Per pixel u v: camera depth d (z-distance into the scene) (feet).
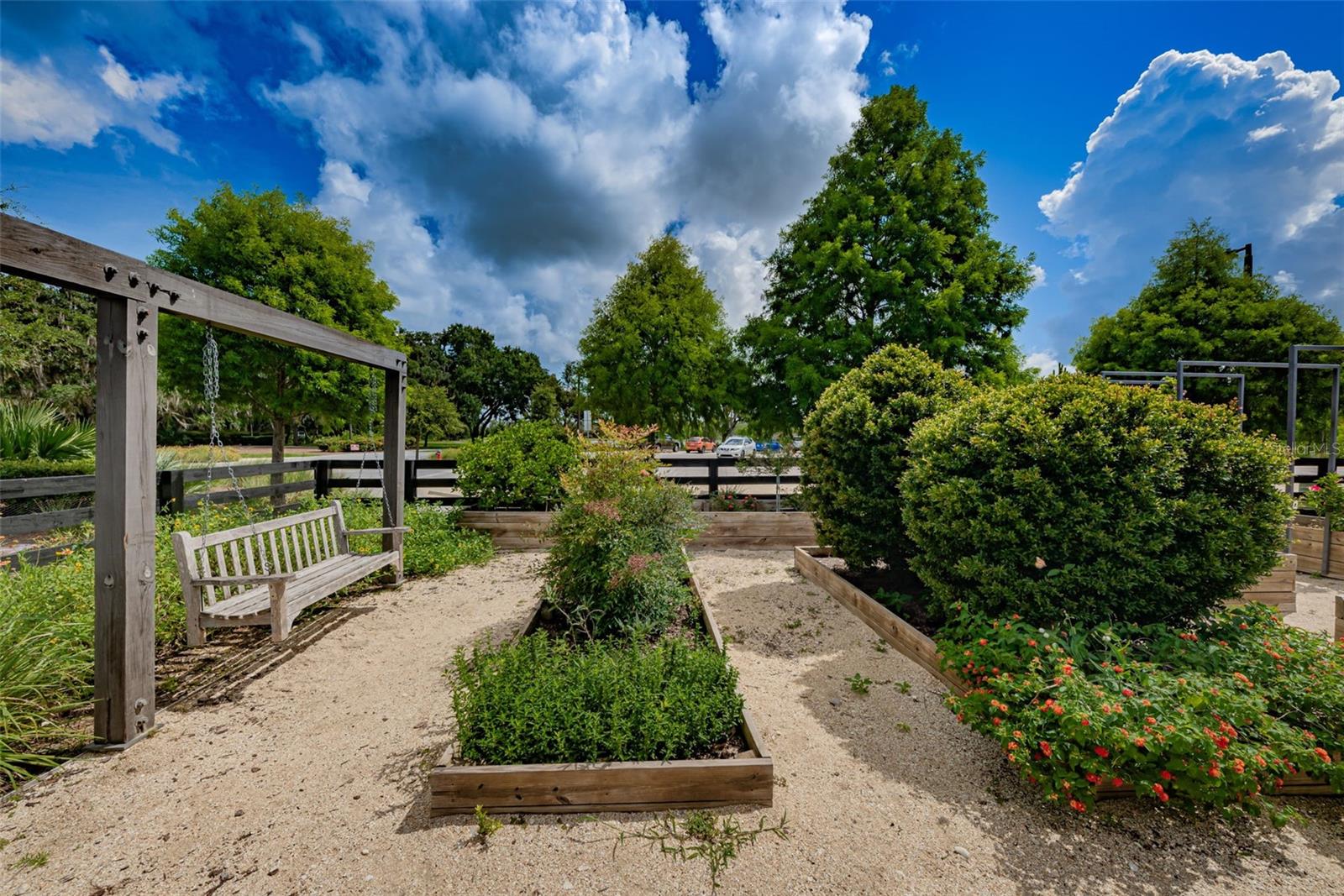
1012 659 8.36
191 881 5.89
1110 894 5.78
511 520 23.24
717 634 11.25
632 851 6.33
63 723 9.07
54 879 5.90
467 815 6.89
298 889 5.77
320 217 30.73
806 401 30.55
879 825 6.86
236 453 21.99
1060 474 10.32
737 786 7.06
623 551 12.19
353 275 29.89
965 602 11.13
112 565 8.44
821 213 33.76
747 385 35.55
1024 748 7.04
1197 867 6.18
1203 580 9.87
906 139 32.65
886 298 31.45
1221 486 10.02
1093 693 7.16
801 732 9.16
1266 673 8.11
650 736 7.22
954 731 9.17
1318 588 18.26
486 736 7.23
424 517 22.47
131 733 8.53
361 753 8.40
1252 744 6.93
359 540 18.70
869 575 17.67
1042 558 10.04
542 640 9.86
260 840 6.51
